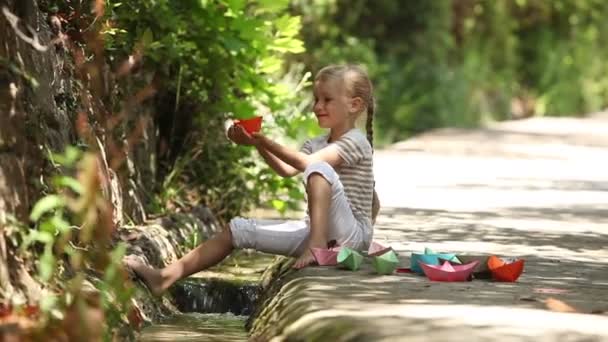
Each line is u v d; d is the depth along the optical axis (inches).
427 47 1525.6
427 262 399.9
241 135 425.4
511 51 1812.3
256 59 595.5
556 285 388.8
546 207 658.8
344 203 422.6
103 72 468.1
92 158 321.7
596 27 1975.9
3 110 341.7
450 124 1533.0
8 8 359.3
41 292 336.5
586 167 907.4
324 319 319.6
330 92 441.1
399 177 811.4
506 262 416.5
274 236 419.5
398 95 1481.3
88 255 378.6
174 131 579.8
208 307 450.9
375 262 396.8
